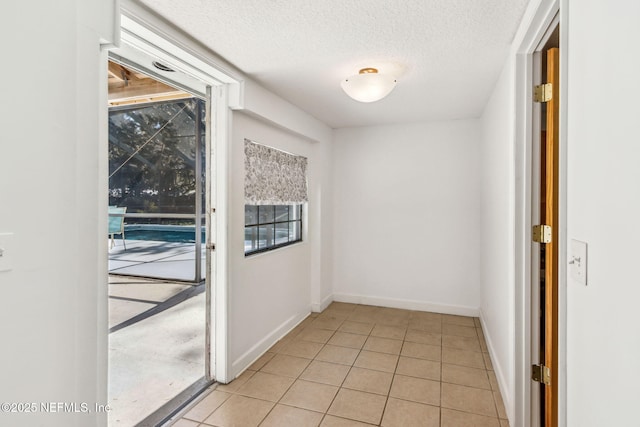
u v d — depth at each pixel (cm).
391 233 400
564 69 106
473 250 369
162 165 630
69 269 122
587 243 88
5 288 103
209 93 237
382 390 225
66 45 120
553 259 174
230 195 237
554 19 149
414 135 388
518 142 186
